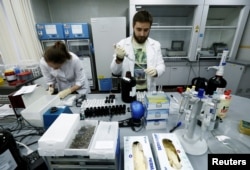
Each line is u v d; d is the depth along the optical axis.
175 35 3.03
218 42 3.01
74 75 1.48
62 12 3.10
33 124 0.76
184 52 2.85
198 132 0.70
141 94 1.06
